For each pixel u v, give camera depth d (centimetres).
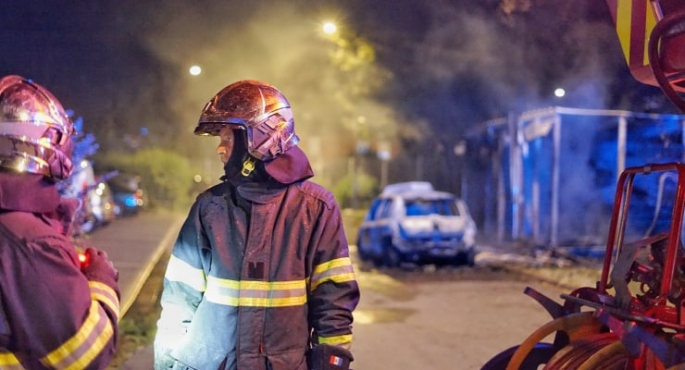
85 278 193
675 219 296
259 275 246
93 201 1925
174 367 252
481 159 1923
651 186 1161
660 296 298
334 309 250
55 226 198
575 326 354
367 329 751
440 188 2273
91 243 1518
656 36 281
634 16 329
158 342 258
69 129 206
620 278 323
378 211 1399
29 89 197
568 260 1280
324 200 258
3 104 190
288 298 247
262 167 255
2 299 182
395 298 954
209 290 249
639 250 323
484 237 1738
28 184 189
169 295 258
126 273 1086
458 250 1272
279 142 252
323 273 254
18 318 183
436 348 668
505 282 1091
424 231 1273
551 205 1448
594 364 324
